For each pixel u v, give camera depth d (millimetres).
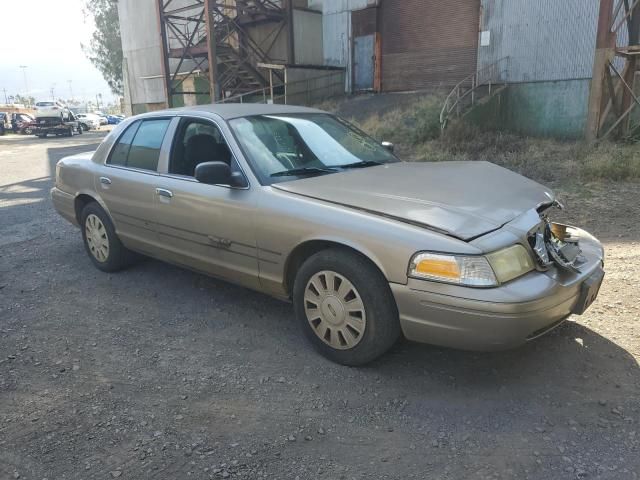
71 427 2854
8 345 3822
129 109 30203
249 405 3027
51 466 2551
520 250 2965
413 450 2619
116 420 2910
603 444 2611
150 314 4312
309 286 3445
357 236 3092
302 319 3549
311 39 21234
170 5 25625
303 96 19984
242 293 4703
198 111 4336
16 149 21922
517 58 15258
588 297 3191
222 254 3928
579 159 10094
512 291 2771
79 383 3297
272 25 21516
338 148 4348
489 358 3457
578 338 3656
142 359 3582
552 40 14430
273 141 4059
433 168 4105
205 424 2861
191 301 4555
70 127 32875
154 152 4543
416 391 3123
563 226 3682
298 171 3893
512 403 2975
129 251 5203
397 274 2951
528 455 2551
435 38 17578
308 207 3357
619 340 3605
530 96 15102
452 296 2797
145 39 27922
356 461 2551
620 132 11750
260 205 3574
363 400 3049
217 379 3307
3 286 5035
